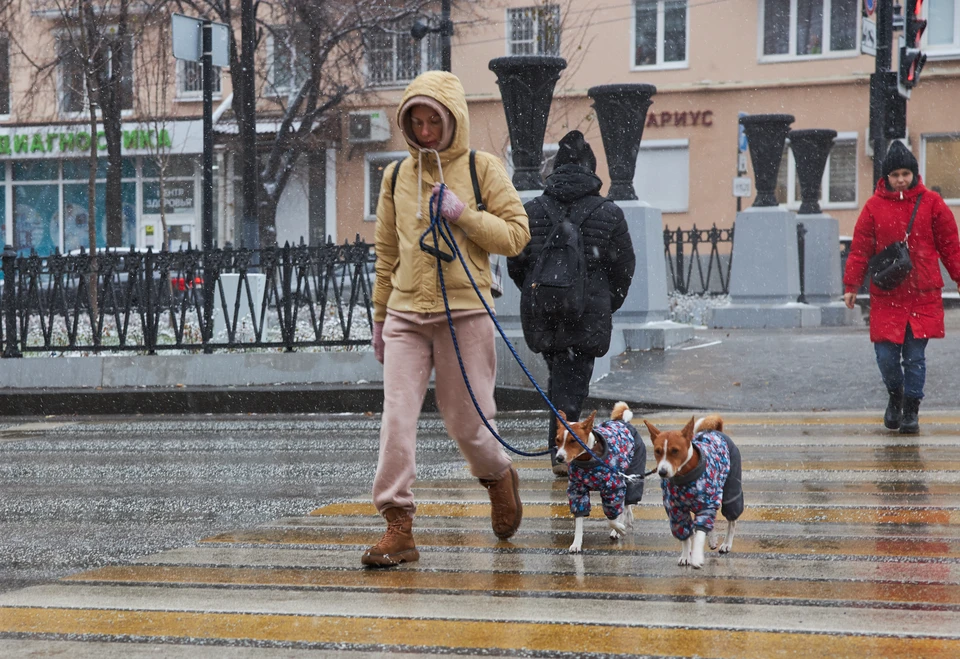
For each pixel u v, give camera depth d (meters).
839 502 6.86
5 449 10.47
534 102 12.02
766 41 35.94
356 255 13.51
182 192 40.84
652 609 4.68
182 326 14.03
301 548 6.06
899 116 17.20
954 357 13.14
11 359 14.20
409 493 5.59
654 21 36.78
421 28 23.94
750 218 19.36
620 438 5.89
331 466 9.06
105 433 11.53
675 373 13.06
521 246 5.67
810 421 10.46
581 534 5.78
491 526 6.43
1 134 39.91
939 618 4.49
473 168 5.60
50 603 5.04
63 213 41.47
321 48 34.47
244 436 11.01
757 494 7.14
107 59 29.00
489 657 4.14
